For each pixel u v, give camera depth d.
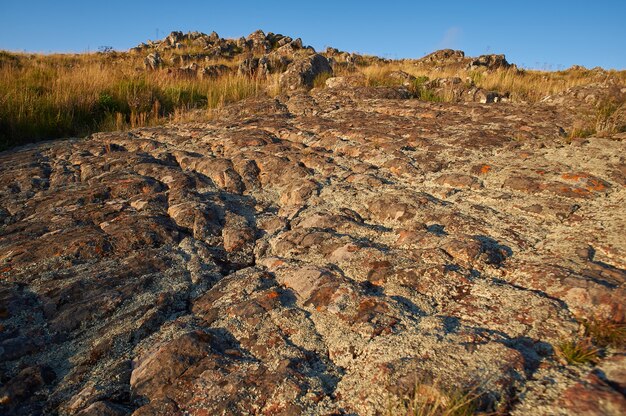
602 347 2.31
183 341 2.69
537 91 11.40
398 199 4.52
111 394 2.44
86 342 2.92
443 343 2.42
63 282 3.48
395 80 12.62
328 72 14.09
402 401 2.07
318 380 2.35
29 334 2.96
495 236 3.64
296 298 3.13
